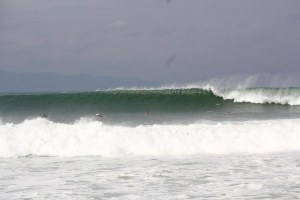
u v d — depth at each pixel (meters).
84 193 30.56
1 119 89.00
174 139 51.69
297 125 57.16
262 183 32.62
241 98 124.81
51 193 30.72
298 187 31.20
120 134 52.56
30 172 38.88
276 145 50.88
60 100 121.75
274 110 103.00
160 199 28.59
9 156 48.41
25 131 54.03
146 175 36.38
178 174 36.56
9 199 29.20
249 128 56.19
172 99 124.44
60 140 51.56
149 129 55.66
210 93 128.88
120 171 38.38
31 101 119.31
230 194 29.56
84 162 44.00
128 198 29.03
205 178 34.81
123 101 121.62
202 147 50.31
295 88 129.88
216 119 80.25
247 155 46.62
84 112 102.50
